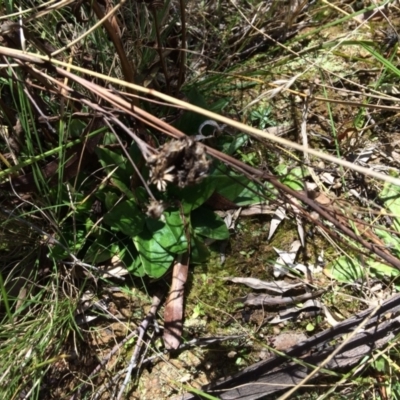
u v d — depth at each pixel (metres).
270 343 0.46
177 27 0.55
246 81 0.55
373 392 0.44
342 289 0.47
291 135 0.53
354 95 0.54
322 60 0.56
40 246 0.48
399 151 0.52
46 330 0.44
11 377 0.42
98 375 0.46
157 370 0.46
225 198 0.48
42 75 0.36
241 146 0.52
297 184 0.50
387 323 0.45
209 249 0.49
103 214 0.48
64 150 0.43
